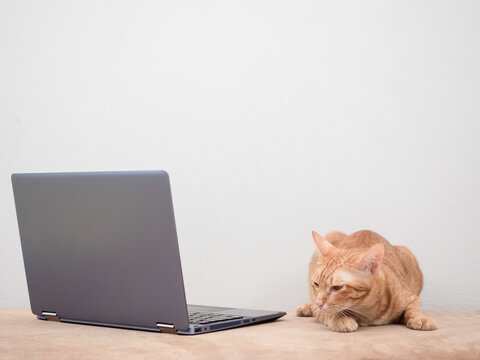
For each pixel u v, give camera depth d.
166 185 1.12
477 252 1.79
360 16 1.87
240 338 1.15
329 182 1.89
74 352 1.03
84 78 2.05
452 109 1.81
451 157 1.81
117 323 1.26
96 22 2.05
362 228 1.86
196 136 1.99
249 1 1.96
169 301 1.17
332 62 1.89
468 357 1.04
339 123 1.88
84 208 1.25
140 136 2.02
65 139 2.06
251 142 1.95
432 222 1.82
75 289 1.31
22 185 1.33
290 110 1.92
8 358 1.00
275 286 1.93
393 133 1.85
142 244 1.17
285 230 1.92
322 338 1.15
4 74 2.08
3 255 2.05
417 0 1.83
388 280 1.36
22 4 2.08
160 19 2.01
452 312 1.63
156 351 1.03
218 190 1.97
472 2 1.80
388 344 1.08
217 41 1.98
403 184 1.84
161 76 2.01
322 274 1.33
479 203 1.79
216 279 1.97
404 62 1.84
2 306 2.04
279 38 1.93
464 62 1.81
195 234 1.99
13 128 2.08
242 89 1.96
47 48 2.07
